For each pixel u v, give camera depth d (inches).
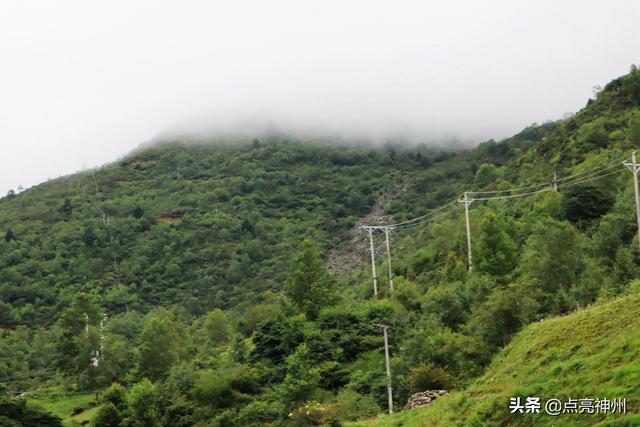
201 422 2906.0
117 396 3356.3
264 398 3026.6
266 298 5147.6
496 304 2287.2
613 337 1620.3
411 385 2353.6
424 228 5969.5
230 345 3922.2
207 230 7869.1
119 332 5032.0
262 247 7431.1
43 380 4399.6
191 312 6156.5
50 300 6427.2
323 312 3577.8
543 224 2822.3
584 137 4842.5
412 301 3459.6
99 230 7819.9
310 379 2760.8
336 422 2381.9
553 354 1708.9
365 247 6929.1
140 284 6791.3
